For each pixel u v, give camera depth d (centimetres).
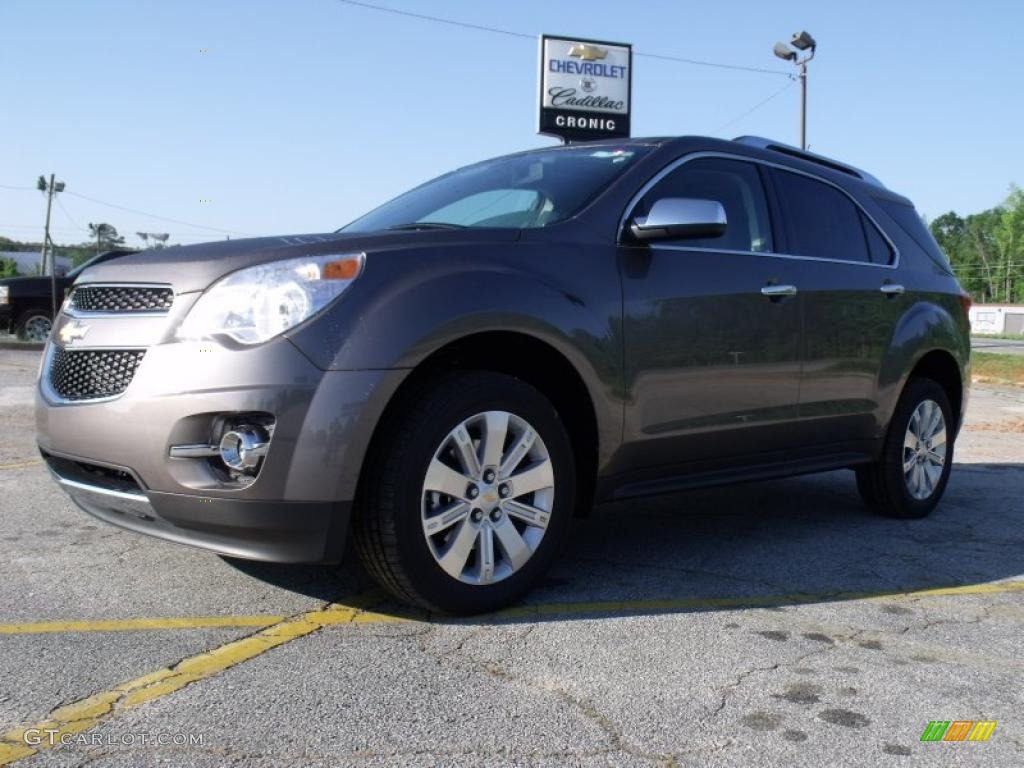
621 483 381
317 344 296
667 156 416
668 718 257
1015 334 7694
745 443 425
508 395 333
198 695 262
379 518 308
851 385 476
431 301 313
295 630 315
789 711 264
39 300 1661
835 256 480
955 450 843
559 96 2495
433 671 284
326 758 229
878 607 362
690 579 393
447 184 463
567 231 367
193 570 378
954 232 13938
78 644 297
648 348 375
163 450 298
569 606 350
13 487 534
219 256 315
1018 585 399
